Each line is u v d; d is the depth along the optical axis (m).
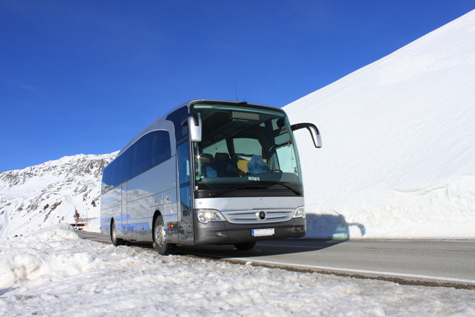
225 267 6.89
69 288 5.61
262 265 7.52
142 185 12.38
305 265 7.21
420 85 34.31
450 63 36.22
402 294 4.23
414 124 26.25
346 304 3.79
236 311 3.74
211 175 8.27
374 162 23.84
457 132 21.00
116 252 10.89
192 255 9.97
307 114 46.97
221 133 8.87
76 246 13.68
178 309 3.94
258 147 9.03
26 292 5.80
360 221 15.34
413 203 14.33
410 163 20.47
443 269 6.07
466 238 10.66
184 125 8.95
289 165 9.23
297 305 3.84
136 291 4.95
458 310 3.46
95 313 4.02
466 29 47.81
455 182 13.59
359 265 6.89
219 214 8.05
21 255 7.33
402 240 11.41
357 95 43.25
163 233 10.23
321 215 16.95
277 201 8.62
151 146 11.62
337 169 26.41
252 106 9.54
